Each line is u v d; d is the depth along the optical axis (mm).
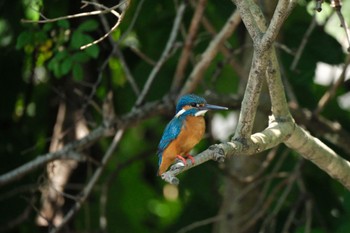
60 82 12836
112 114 11531
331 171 8648
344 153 13797
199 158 6887
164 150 9133
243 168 13281
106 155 11680
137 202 15477
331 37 13234
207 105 9141
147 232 15000
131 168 15695
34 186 11586
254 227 13555
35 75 12523
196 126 9047
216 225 13531
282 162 13844
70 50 10812
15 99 13945
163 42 13727
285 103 7996
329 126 12523
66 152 11320
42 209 12906
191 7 13422
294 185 13930
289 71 13109
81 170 13195
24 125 14102
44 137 14180
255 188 13258
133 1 13367
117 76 14352
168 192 16875
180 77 11852
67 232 11867
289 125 8000
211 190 14227
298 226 12875
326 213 13906
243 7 7191
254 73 7152
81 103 12500
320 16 13328
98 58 12680
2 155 13711
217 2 13102
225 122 16219
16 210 13344
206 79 14469
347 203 12211
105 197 12609
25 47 12586
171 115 12336
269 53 7062
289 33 13234
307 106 14133
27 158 13859
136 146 16219
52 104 14062
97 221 14148
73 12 12430
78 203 11492
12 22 13055
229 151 7125
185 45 11531
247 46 12430
